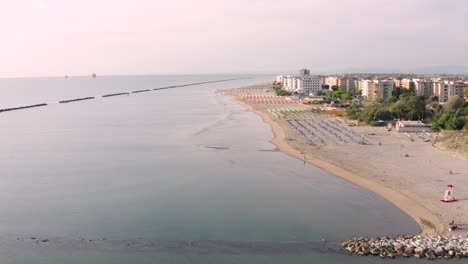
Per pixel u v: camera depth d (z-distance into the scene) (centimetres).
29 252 7962
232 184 12125
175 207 10281
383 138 19038
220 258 7700
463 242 7869
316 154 15600
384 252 7681
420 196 10669
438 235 8319
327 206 10244
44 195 11281
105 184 12238
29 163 15000
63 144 18762
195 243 8312
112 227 9094
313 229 8894
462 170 13000
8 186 12138
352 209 10012
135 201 10731
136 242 8362
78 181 12581
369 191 11281
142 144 18475
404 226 8944
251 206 10312
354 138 18912
